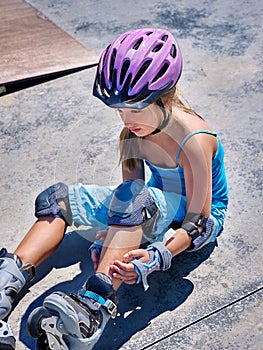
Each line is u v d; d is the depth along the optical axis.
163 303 2.25
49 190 2.36
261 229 2.53
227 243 2.47
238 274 2.34
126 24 4.02
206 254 2.43
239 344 2.10
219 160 2.40
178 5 4.21
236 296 2.26
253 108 3.24
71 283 2.35
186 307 2.23
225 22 3.98
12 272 2.14
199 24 3.98
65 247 2.50
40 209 2.32
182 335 2.14
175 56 2.16
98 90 2.15
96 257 2.24
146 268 2.11
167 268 2.20
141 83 2.05
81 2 4.30
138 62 2.06
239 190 2.72
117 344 2.12
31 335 2.00
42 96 3.41
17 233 2.57
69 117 3.23
